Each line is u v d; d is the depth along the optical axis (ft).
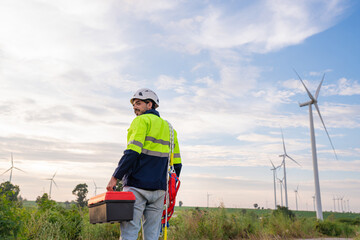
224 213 34.22
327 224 46.91
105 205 8.40
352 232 46.06
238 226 33.22
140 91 10.67
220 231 30.81
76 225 22.59
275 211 44.88
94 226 23.04
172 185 10.14
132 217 8.68
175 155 10.94
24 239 14.70
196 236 28.19
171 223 29.04
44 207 21.36
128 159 8.86
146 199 9.44
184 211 33.47
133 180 9.29
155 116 10.14
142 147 9.52
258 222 36.58
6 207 13.29
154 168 9.57
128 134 9.59
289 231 37.19
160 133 9.98
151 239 9.61
